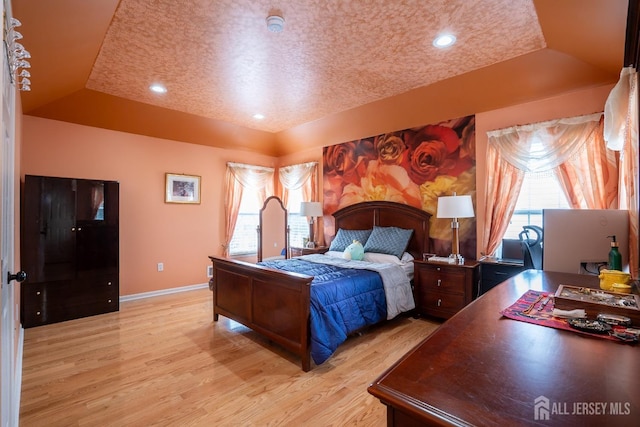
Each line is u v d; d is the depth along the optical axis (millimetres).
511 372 843
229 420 1905
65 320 3602
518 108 3420
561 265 2303
